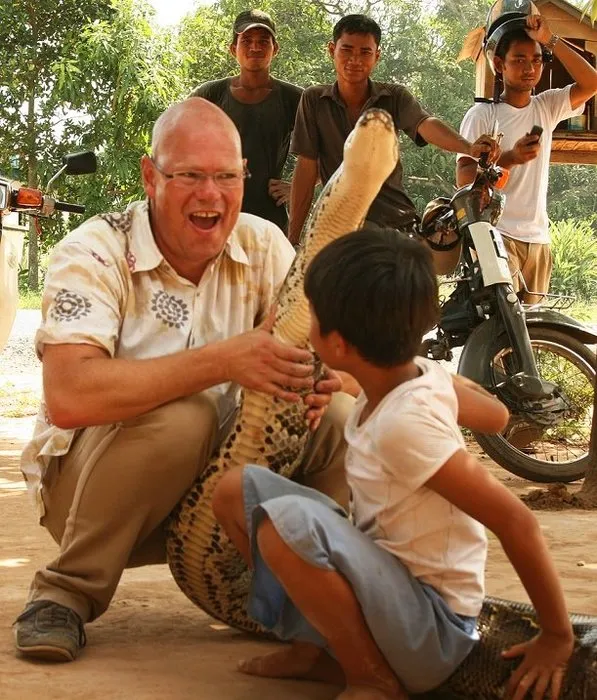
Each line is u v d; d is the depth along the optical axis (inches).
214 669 119.1
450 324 259.1
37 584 126.5
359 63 270.4
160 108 953.5
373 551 102.5
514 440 263.7
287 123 299.4
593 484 243.8
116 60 952.3
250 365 116.7
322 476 129.1
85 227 130.1
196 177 125.3
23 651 119.6
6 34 1063.0
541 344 267.7
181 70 1021.8
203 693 111.0
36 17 1060.5
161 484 121.9
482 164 257.0
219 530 121.6
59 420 120.3
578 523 210.1
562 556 178.2
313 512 101.1
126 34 954.1
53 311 123.7
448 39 1467.8
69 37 1021.2
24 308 862.5
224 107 299.0
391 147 109.9
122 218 131.3
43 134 1048.2
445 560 104.3
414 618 102.1
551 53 298.2
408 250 101.3
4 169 1058.7
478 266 254.5
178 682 114.1
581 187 1493.6
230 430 123.3
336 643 102.7
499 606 110.0
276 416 119.0
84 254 126.3
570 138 381.1
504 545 100.3
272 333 118.6
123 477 121.8
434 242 265.6
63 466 130.6
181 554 125.5
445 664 104.3
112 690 110.9
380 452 101.0
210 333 132.1
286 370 116.4
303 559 99.8
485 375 247.3
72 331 121.8
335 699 105.3
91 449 126.4
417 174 1256.2
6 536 197.0
